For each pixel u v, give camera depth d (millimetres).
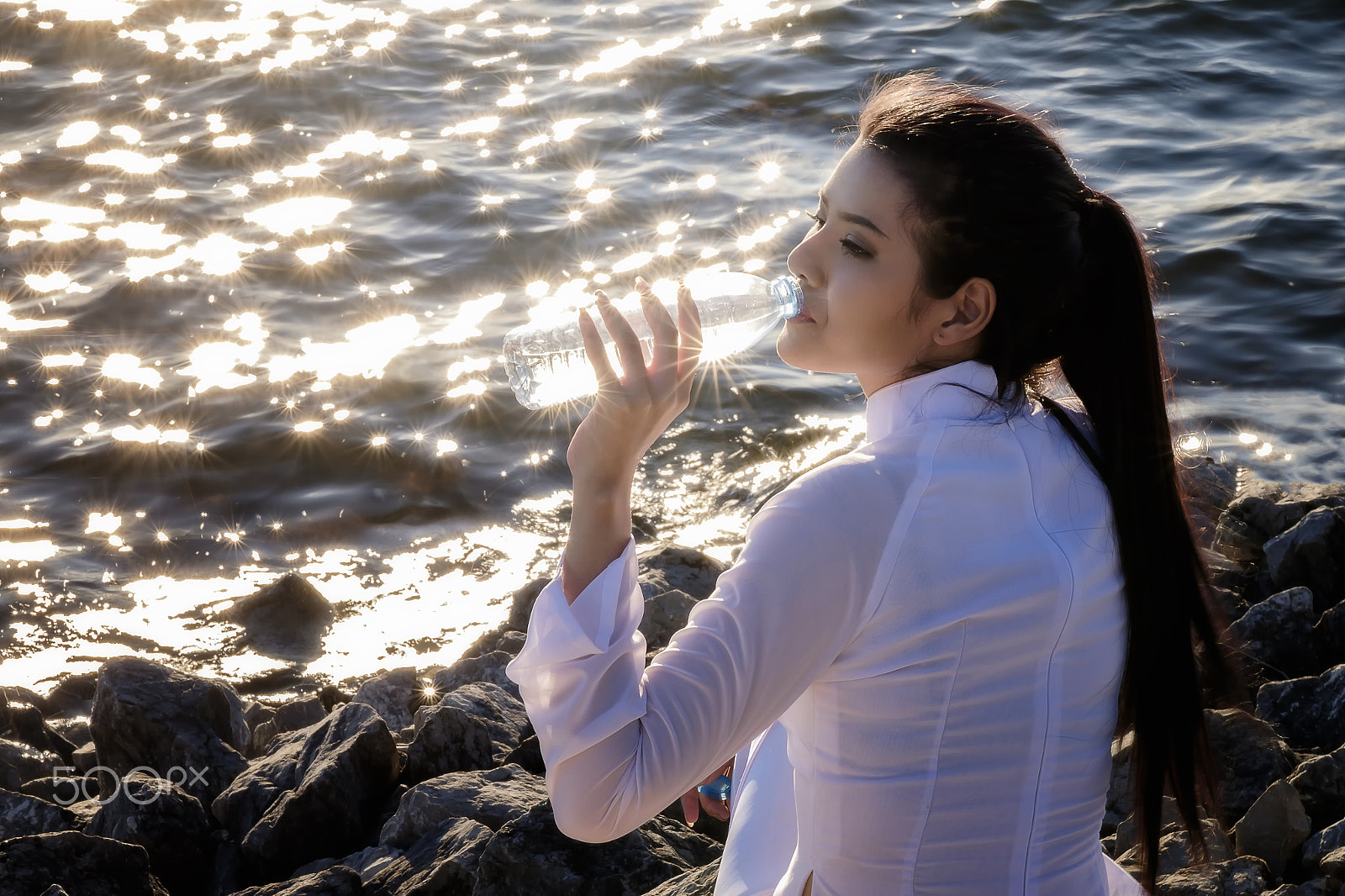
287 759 3551
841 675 1188
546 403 1966
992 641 1178
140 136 11625
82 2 14758
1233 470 5828
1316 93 11164
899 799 1211
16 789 4059
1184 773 1385
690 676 1112
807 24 13453
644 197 10172
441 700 3801
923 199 1237
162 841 3225
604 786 1104
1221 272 8297
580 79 12586
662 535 6512
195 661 5809
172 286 9055
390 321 8641
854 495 1156
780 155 10766
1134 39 12445
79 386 7953
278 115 12008
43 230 9867
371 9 14680
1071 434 1293
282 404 7770
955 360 1315
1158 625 1298
